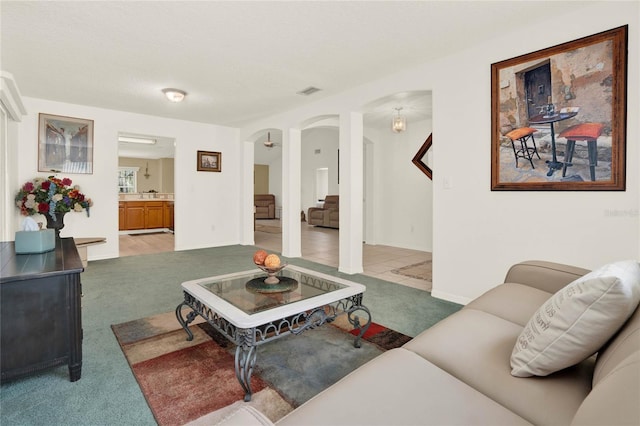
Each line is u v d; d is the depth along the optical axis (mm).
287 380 1692
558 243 2381
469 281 2873
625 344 824
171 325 2381
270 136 9461
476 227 2818
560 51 2311
